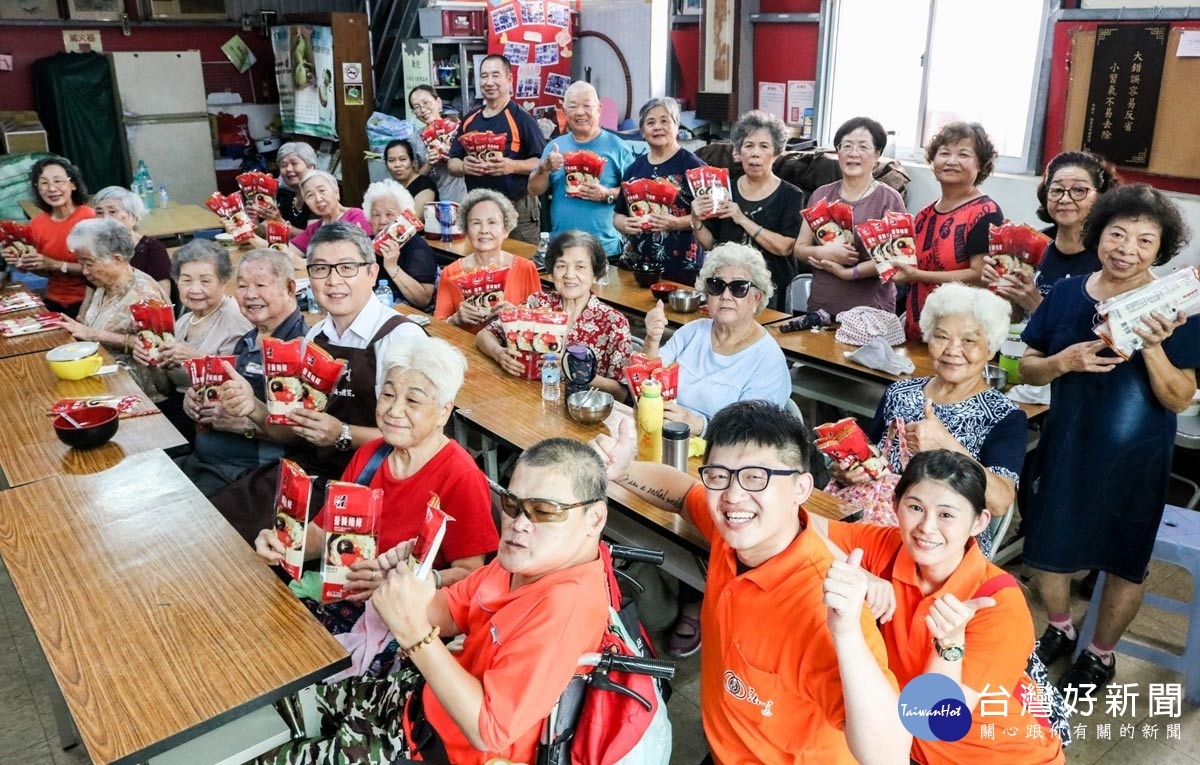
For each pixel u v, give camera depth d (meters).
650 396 2.35
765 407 1.59
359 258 2.65
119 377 3.14
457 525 2.06
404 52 7.57
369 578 1.85
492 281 3.61
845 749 1.53
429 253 4.40
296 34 8.33
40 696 2.81
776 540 1.56
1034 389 2.99
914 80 6.17
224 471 2.89
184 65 8.49
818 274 4.02
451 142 5.86
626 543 2.47
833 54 6.56
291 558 1.92
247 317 2.95
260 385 2.90
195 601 1.82
